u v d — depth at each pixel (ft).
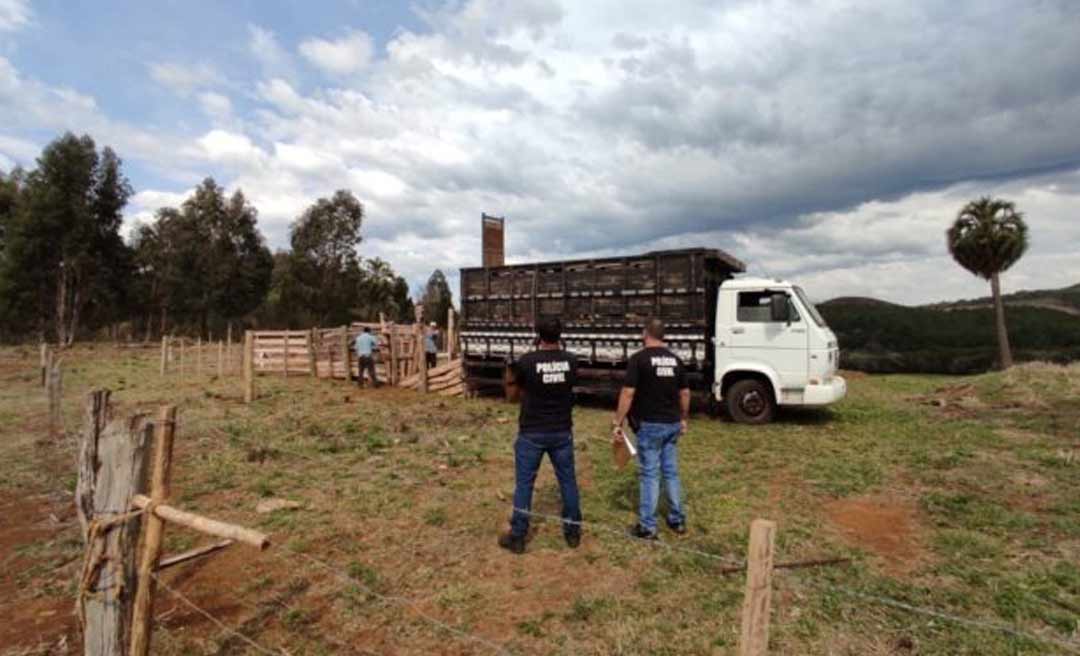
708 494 20.53
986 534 16.79
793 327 32.60
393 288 201.05
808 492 20.74
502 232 56.75
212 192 166.81
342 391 51.67
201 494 21.25
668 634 11.85
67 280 136.67
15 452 27.20
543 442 15.70
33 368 75.36
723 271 38.68
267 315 190.49
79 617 10.54
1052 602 12.85
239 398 46.44
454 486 21.94
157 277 170.71
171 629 12.46
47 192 129.29
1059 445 26.61
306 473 23.76
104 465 10.02
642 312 36.81
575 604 13.07
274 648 11.72
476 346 44.80
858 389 50.62
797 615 12.48
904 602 12.92
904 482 21.71
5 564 15.83
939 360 71.36
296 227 173.27
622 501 19.95
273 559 15.74
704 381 35.35
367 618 12.78
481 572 14.82
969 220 70.54
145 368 74.02
